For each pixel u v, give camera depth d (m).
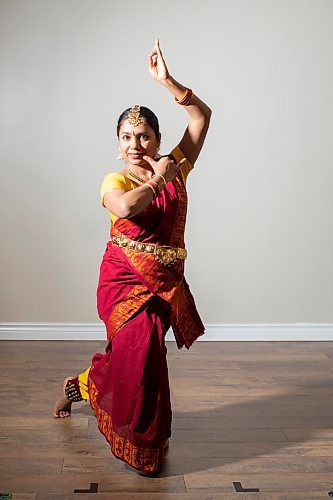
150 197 2.55
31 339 4.66
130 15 4.49
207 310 4.73
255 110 4.58
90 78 4.52
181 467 2.74
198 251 4.68
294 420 3.25
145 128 2.71
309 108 4.60
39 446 2.91
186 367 4.08
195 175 4.62
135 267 2.71
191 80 4.55
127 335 2.71
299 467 2.75
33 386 3.69
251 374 3.96
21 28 4.46
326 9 4.54
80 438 3.00
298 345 4.64
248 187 4.64
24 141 4.55
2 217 4.61
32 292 4.66
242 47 4.54
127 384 2.67
